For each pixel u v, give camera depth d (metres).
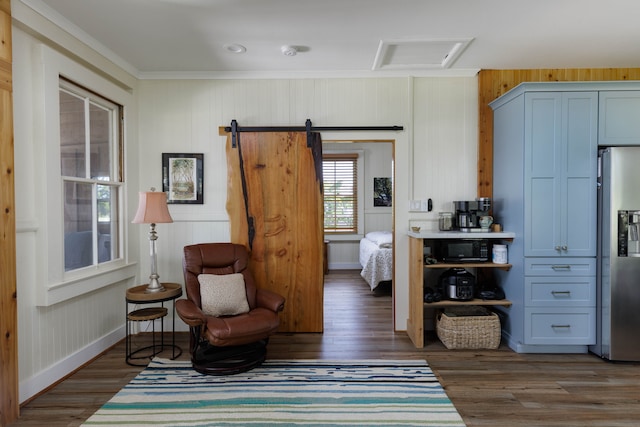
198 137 3.62
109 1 2.30
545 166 2.96
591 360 2.90
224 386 2.46
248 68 3.49
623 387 2.46
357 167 6.92
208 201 3.63
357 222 6.93
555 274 2.98
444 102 3.61
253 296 3.12
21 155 2.29
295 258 3.59
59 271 2.50
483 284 3.61
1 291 2.01
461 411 2.17
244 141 3.56
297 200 3.59
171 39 2.86
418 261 3.16
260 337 2.63
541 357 2.96
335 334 3.54
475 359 2.93
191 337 2.75
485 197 3.55
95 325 3.00
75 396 2.36
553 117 2.95
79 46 2.74
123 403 2.25
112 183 3.20
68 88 2.68
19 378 2.24
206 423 2.04
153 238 3.09
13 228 2.09
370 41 2.90
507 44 2.96
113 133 3.29
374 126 3.58
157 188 3.61
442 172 3.62
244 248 3.33
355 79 3.60
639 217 2.76
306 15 2.49
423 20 2.56
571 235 2.96
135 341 3.38
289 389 2.42
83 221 2.89
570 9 2.40
